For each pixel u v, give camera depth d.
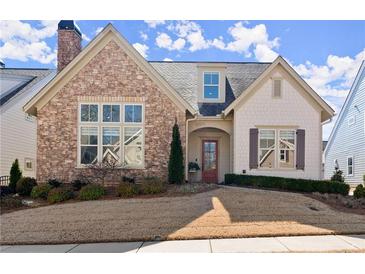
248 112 16.19
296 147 16.08
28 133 22.27
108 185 14.85
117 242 7.65
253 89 16.28
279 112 16.20
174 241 7.62
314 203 11.34
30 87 22.19
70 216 9.89
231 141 16.83
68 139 14.97
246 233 7.98
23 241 7.72
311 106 16.28
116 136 15.15
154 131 15.14
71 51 17.08
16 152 20.88
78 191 13.43
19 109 21.30
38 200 12.84
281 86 16.28
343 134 25.61
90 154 15.07
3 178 18.78
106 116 15.20
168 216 9.53
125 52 15.23
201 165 17.78
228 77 19.16
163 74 19.00
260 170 16.06
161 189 13.17
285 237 7.82
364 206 11.30
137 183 14.35
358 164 23.06
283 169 16.05
